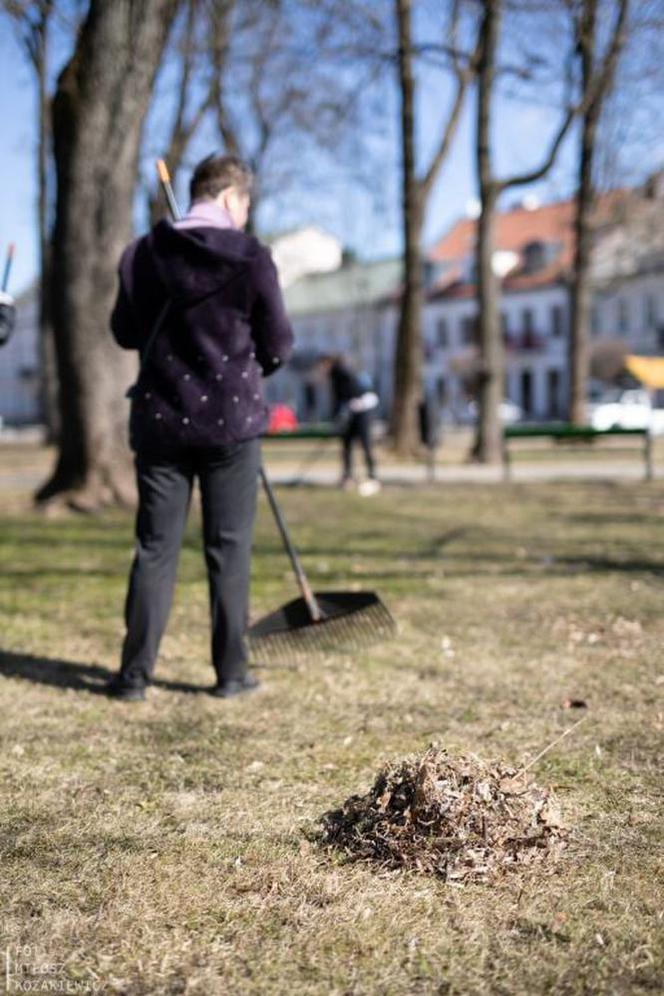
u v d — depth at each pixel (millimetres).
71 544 9016
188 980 2225
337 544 9008
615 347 61312
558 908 2518
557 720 4012
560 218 34531
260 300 4266
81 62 10555
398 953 2332
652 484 14711
